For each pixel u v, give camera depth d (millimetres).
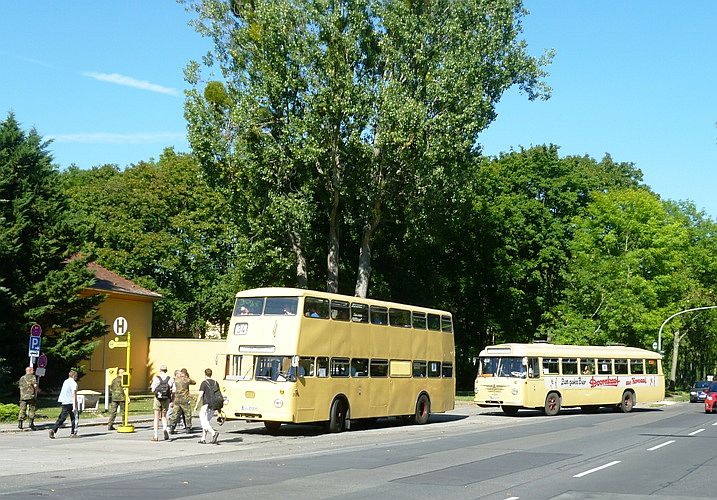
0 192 33906
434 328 33250
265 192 37719
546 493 13172
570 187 62719
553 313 60375
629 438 24922
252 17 38031
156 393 22719
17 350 32969
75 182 69125
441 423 32781
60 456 18719
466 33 38031
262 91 36531
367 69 38656
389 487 13719
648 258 61094
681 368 99125
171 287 62188
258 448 21484
